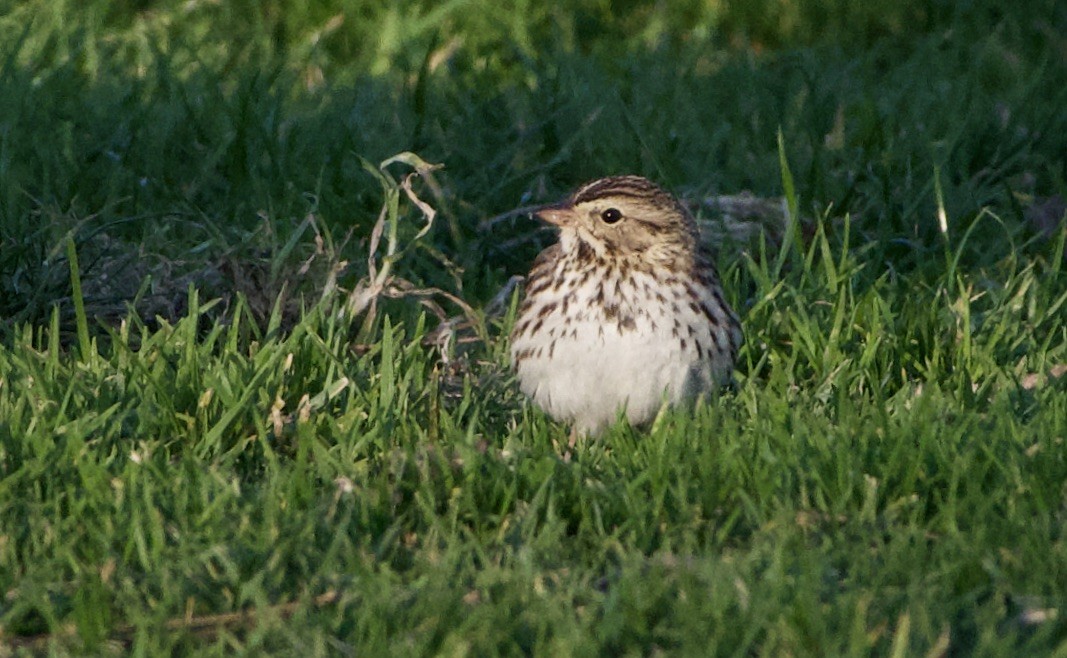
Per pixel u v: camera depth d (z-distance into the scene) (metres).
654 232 10.31
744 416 10.67
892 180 15.32
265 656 7.48
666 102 17.39
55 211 13.23
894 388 11.48
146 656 7.50
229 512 8.80
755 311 12.17
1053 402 10.30
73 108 15.89
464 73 18.44
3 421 9.77
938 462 9.27
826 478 9.21
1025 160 15.84
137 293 12.17
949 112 17.17
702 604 7.80
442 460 9.21
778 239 14.24
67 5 18.91
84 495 8.91
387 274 11.98
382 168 12.41
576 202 10.40
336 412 10.49
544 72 17.83
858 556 8.27
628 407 10.55
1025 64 19.58
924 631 7.52
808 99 16.92
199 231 13.94
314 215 13.66
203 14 19.39
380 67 18.52
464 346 12.44
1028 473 9.15
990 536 8.48
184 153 15.41
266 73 17.83
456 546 8.44
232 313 12.48
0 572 8.30
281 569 8.25
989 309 12.73
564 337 10.42
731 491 9.21
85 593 7.95
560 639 7.43
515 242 14.20
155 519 8.45
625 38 20.44
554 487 9.03
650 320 10.34
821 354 11.59
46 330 12.12
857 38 21.02
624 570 8.02
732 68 18.77
